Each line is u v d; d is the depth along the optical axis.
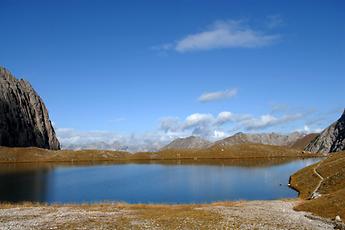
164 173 156.12
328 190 75.38
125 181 125.94
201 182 119.88
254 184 113.06
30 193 99.75
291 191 97.69
